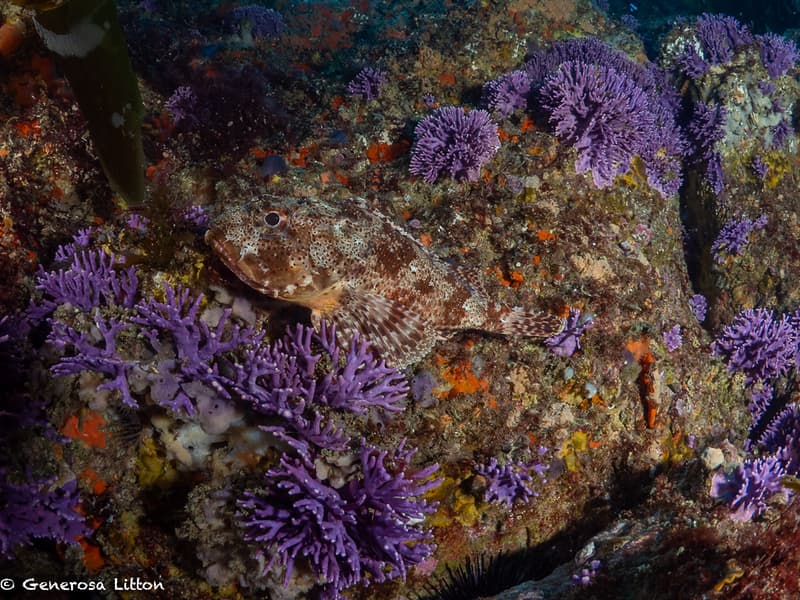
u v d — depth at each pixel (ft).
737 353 2.48
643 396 2.02
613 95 2.27
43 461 1.71
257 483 1.60
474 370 1.82
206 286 1.71
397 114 2.63
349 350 1.61
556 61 2.99
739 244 2.78
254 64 3.04
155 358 1.61
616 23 3.82
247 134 2.33
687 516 1.67
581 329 1.91
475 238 2.07
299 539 1.45
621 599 1.54
